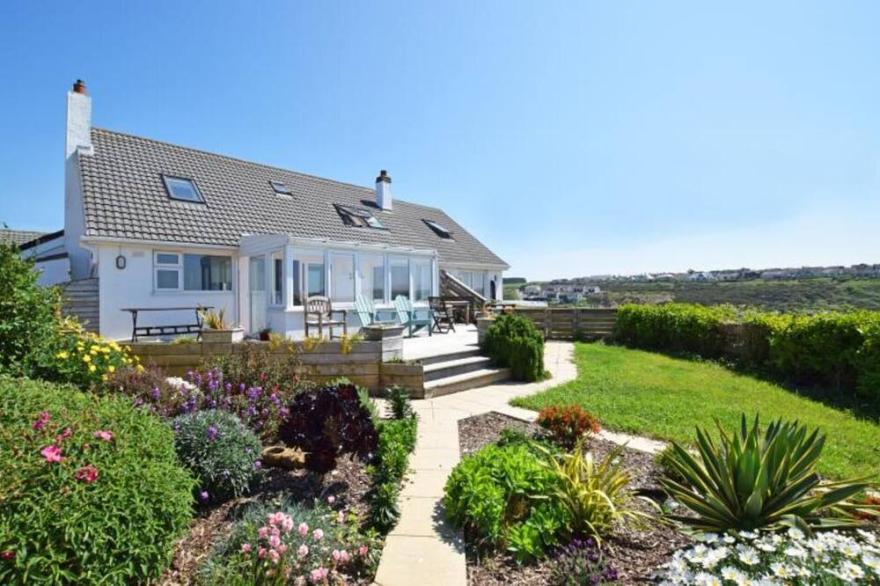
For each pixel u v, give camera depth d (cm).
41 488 218
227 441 373
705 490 325
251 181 1500
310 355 725
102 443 256
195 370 699
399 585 264
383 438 426
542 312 1577
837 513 317
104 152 1194
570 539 310
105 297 995
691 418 597
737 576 224
